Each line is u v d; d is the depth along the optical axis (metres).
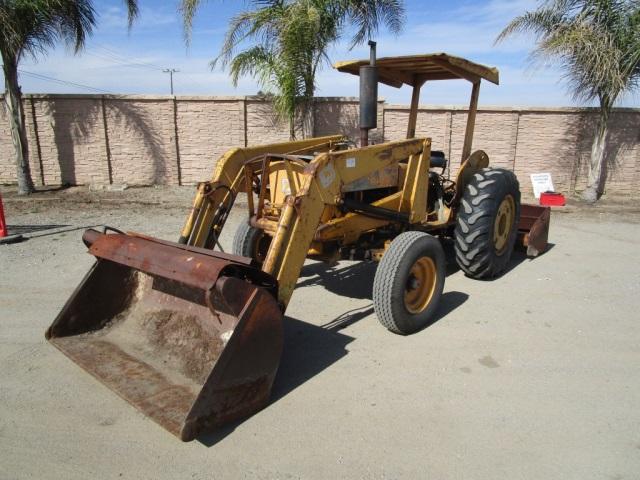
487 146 12.08
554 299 5.12
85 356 3.42
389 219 4.57
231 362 2.82
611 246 7.40
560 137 11.94
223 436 2.89
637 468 2.65
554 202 10.93
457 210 5.56
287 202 3.40
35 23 10.24
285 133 11.84
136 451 2.76
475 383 3.49
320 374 3.60
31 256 6.42
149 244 3.40
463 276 5.86
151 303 3.76
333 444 2.83
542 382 3.51
